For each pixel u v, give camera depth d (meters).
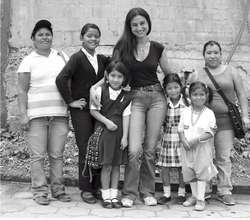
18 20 6.70
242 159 6.06
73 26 6.72
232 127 4.91
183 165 4.76
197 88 4.70
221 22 6.94
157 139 4.77
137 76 4.70
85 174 4.72
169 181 4.91
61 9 6.72
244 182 5.41
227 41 6.94
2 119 6.63
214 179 5.44
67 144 6.13
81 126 4.68
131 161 4.62
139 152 4.64
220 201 4.98
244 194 5.31
